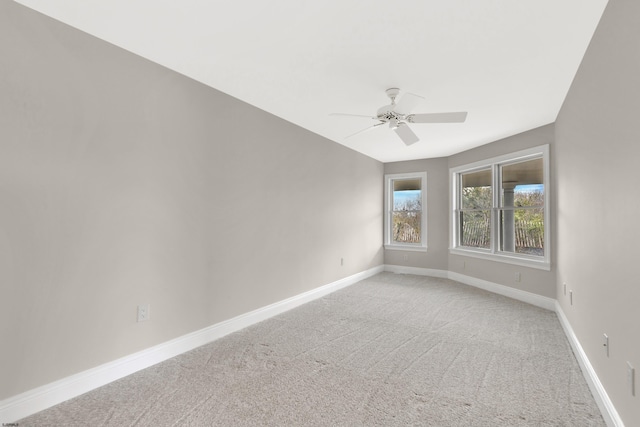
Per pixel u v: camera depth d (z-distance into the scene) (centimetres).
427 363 255
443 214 594
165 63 254
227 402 201
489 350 279
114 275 226
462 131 430
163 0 179
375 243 621
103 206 220
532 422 183
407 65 254
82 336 210
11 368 180
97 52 217
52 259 196
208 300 295
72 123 205
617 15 165
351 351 277
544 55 236
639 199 140
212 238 298
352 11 188
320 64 254
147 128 246
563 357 266
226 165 312
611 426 173
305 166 427
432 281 557
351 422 182
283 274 388
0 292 176
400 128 321
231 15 193
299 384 223
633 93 146
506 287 462
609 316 184
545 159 400
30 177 187
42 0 180
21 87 184
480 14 190
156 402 200
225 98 310
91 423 179
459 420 184
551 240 394
